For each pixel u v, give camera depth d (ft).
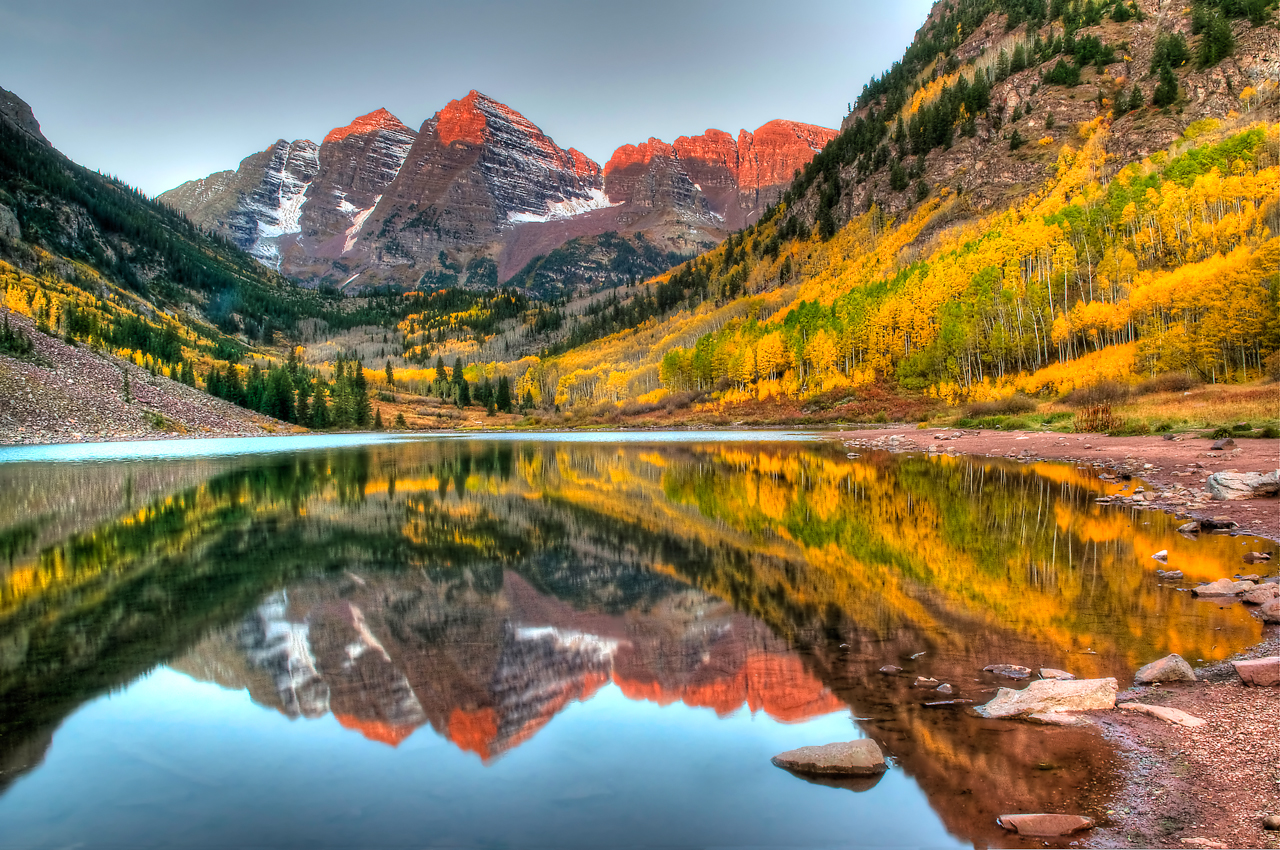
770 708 27.71
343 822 19.44
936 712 26.61
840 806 20.24
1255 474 70.33
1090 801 19.93
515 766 23.13
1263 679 27.09
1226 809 18.93
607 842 18.26
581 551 63.31
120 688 30.81
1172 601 39.96
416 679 32.04
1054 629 36.04
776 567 54.90
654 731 26.02
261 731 26.25
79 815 19.97
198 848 17.88
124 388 353.92
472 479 130.11
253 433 399.44
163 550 64.54
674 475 131.54
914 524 71.05
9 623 41.01
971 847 17.76
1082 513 71.36
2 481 129.80
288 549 65.05
